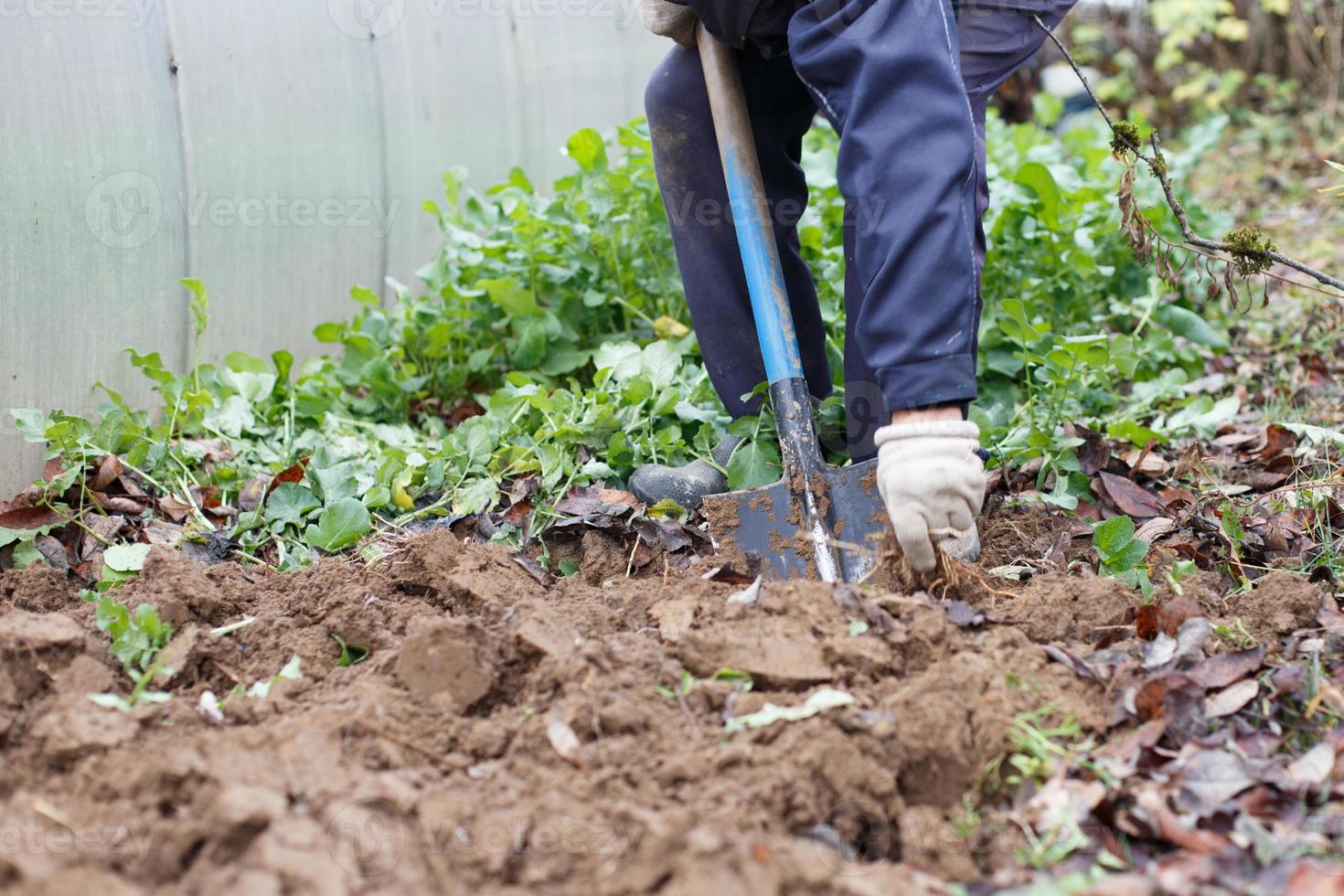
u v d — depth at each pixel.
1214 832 1.36
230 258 2.88
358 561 2.14
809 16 1.88
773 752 1.42
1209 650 1.67
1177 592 1.79
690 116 2.27
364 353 2.92
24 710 1.53
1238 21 7.40
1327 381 3.15
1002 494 2.33
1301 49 7.72
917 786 1.44
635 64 4.81
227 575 1.92
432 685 1.56
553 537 2.20
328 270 3.27
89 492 2.23
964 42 1.92
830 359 2.78
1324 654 1.66
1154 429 2.69
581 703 1.49
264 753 1.41
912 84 1.76
